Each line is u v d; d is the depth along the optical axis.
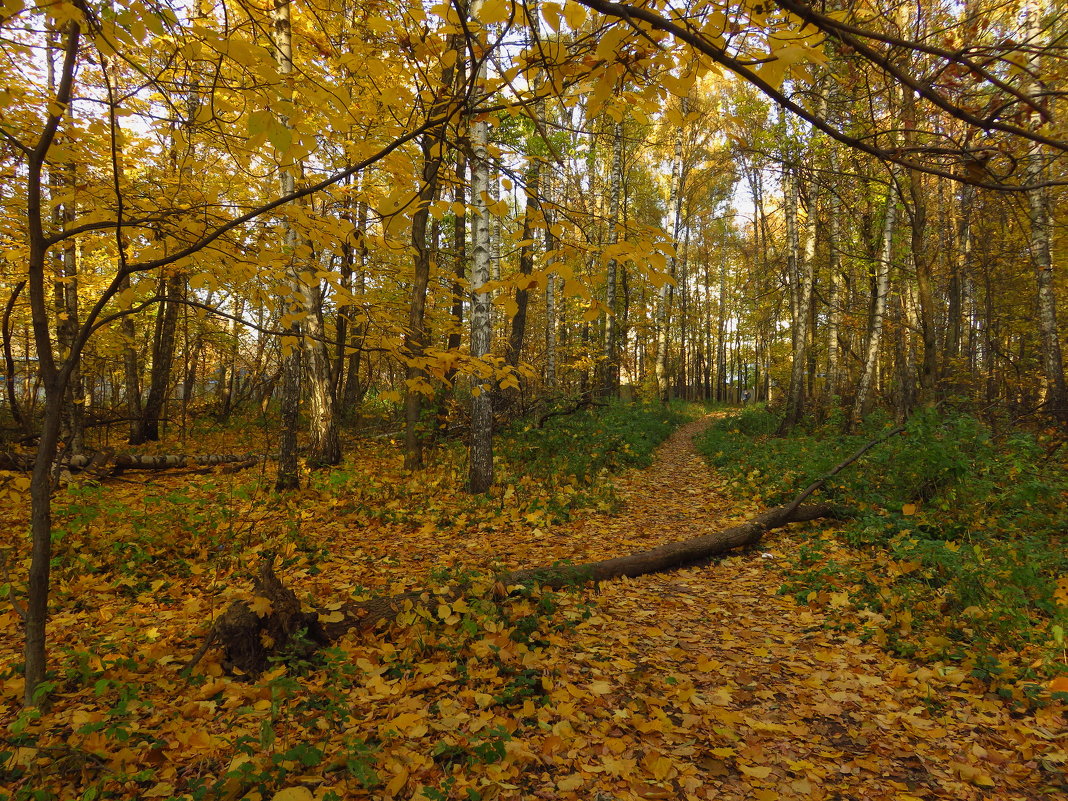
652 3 1.35
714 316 39.66
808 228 14.06
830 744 2.92
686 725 2.99
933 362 9.56
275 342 8.04
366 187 3.08
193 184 3.02
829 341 16.11
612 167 16.83
